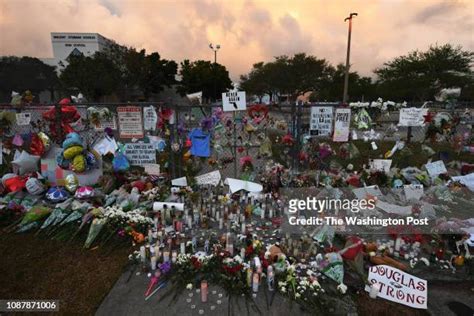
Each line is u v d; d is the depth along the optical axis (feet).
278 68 132.05
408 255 11.44
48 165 17.58
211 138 19.98
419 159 20.99
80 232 13.07
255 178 18.66
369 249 11.45
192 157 20.35
